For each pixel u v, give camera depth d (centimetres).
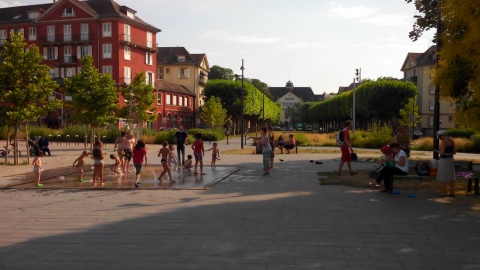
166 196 1184
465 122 1182
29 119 2148
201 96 9531
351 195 1154
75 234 762
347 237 723
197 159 1709
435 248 655
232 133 8662
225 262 595
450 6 1101
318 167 1925
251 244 684
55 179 1616
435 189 1227
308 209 966
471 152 3228
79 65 6425
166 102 7588
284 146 2895
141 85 4825
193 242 700
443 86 1196
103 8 6406
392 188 1182
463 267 568
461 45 1114
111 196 1198
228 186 1364
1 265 596
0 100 2159
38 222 862
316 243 687
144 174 1752
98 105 3053
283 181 1462
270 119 11469
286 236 732
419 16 2219
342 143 1578
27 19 6794
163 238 728
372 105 6228
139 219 880
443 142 1102
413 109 5941
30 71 2119
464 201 1052
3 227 820
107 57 6284
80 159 1534
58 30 6488
